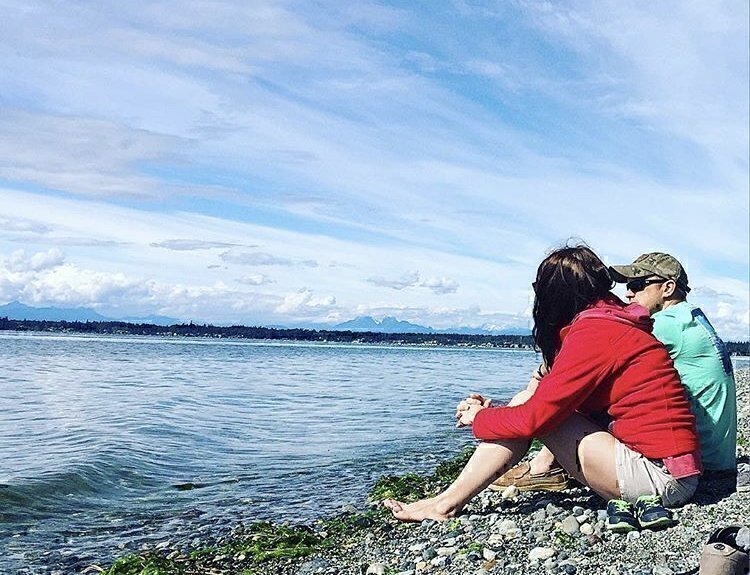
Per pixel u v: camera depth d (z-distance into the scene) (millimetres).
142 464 4930
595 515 2396
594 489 2275
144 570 2627
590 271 2215
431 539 2449
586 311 2189
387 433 6887
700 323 2426
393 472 4836
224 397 10453
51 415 7707
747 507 2215
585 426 2232
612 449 2178
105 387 11867
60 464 4734
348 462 5230
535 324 2326
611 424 2225
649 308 2506
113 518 3602
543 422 2172
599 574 1927
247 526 3416
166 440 6027
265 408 9039
